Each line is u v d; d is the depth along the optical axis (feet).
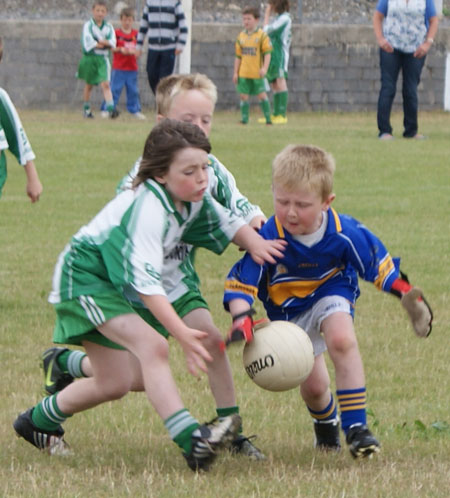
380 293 92.84
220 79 268.82
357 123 233.55
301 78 268.41
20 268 100.94
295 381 48.80
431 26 192.54
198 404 61.67
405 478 46.34
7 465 49.44
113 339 47.42
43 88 264.93
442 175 157.28
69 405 50.57
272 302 52.26
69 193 141.69
